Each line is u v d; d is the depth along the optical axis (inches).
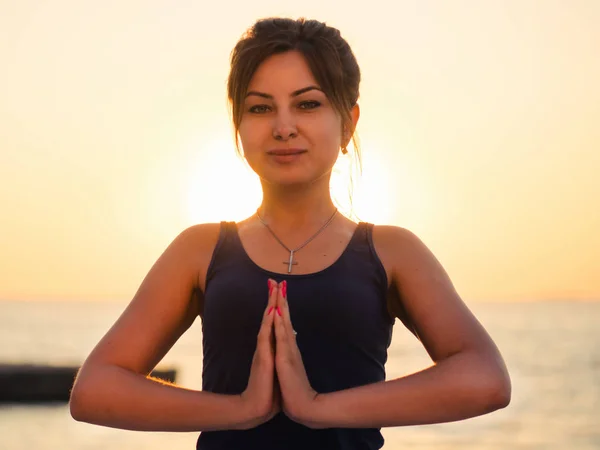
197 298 87.7
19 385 997.8
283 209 84.5
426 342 82.2
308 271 81.7
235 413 75.0
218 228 86.7
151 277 85.0
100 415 76.2
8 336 2913.4
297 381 74.7
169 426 76.2
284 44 82.6
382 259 83.7
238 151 88.1
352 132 88.3
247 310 80.4
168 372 1203.9
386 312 83.6
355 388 75.6
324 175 85.2
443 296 82.0
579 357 1863.9
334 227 85.1
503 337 2662.4
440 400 74.6
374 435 83.2
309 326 79.6
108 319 4365.2
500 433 863.7
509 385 76.6
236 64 84.6
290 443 79.6
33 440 725.9
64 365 1045.2
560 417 985.5
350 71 86.8
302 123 82.0
